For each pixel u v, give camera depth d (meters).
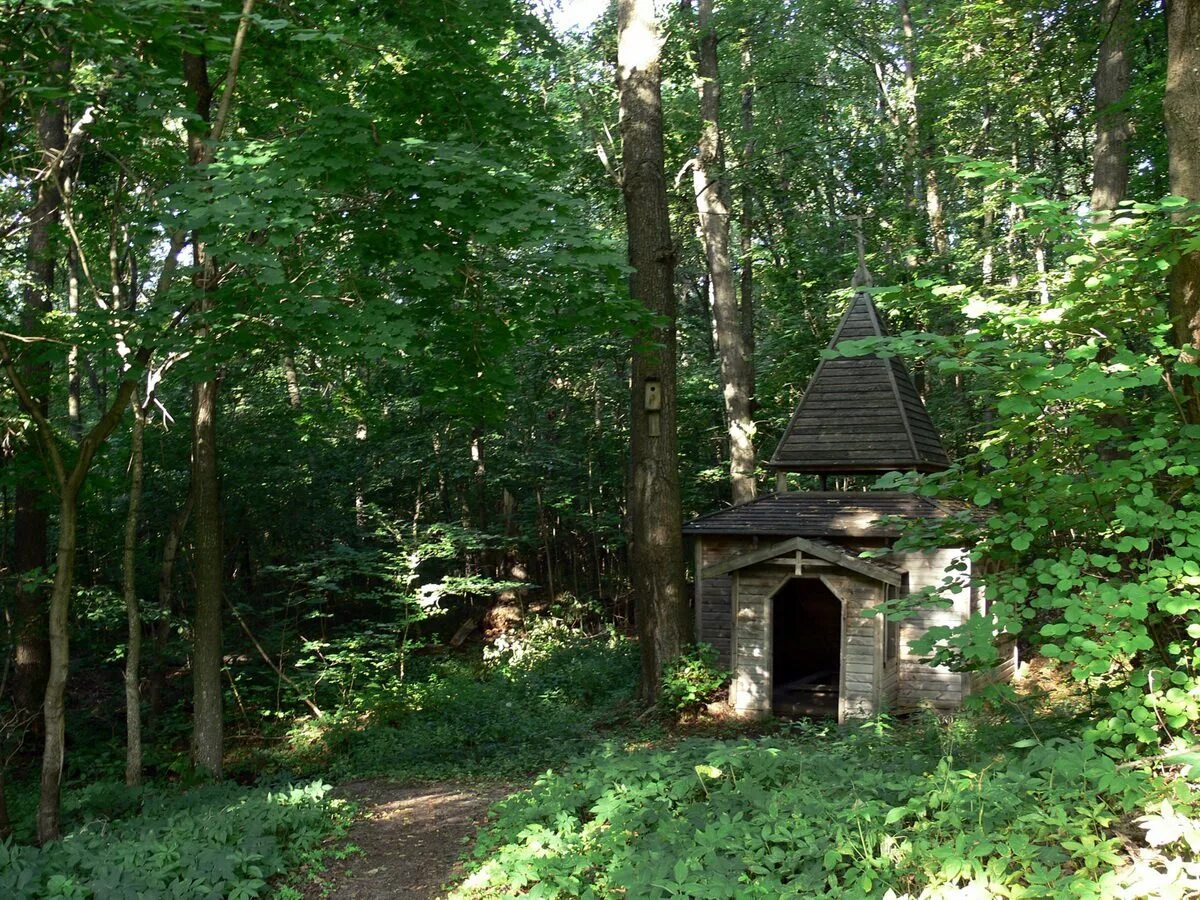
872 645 13.67
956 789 5.02
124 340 8.90
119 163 10.16
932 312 16.75
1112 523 6.01
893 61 28.66
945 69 21.69
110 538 18.72
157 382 10.16
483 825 8.66
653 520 14.98
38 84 8.61
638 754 7.89
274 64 10.52
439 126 10.74
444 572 26.48
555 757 12.63
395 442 23.23
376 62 10.72
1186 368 5.79
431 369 10.76
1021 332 6.57
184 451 18.86
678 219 25.42
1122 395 6.29
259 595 22.02
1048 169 24.83
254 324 9.48
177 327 9.24
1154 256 5.79
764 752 7.04
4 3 7.54
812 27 25.77
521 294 10.05
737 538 15.36
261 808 8.66
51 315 12.80
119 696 18.58
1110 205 14.59
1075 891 3.99
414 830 8.76
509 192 8.92
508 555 26.95
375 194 9.26
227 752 15.92
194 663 12.69
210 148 8.77
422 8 10.30
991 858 4.39
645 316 10.10
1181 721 5.03
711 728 13.93
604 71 21.56
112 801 10.70
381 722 16.02
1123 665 6.04
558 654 20.19
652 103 15.12
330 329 8.68
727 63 26.45
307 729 16.34
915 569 14.36
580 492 26.86
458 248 9.52
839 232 25.05
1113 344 6.11
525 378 24.64
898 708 14.40
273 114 11.10
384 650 21.78
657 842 5.73
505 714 15.40
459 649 23.94
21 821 10.86
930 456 15.51
